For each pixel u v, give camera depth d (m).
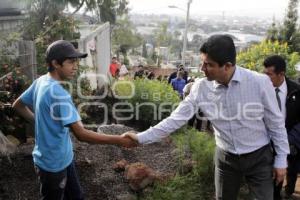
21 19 10.90
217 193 3.15
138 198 4.27
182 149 5.39
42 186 3.15
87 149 5.21
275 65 3.80
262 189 2.88
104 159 5.05
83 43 9.73
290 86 3.95
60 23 8.28
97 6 19.78
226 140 2.90
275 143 2.81
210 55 2.57
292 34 15.42
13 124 5.36
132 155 5.35
